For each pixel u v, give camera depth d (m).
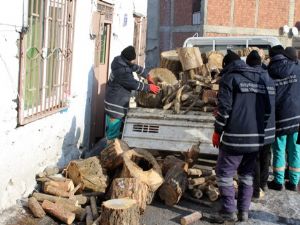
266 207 4.80
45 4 4.63
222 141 4.27
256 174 4.87
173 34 20.45
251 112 4.16
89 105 6.45
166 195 4.65
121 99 5.68
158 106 5.72
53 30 4.85
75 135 5.87
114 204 3.85
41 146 4.74
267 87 4.29
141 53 9.95
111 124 5.76
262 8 17.86
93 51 6.46
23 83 4.14
